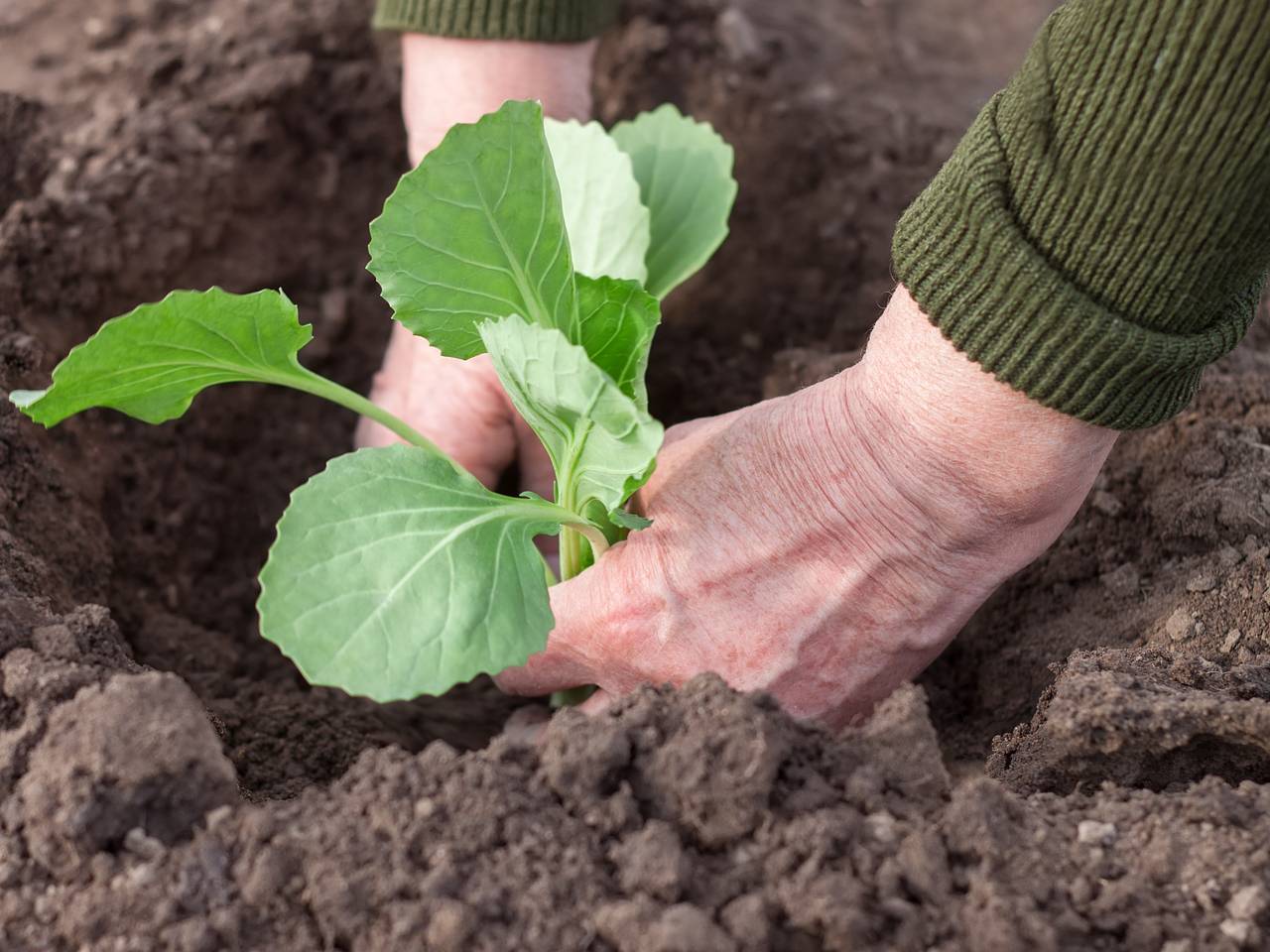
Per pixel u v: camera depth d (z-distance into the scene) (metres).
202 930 0.43
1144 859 0.44
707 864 0.44
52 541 0.58
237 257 0.73
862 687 0.52
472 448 0.66
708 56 0.83
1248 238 0.44
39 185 0.67
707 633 0.50
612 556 0.52
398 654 0.45
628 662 0.52
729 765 0.44
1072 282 0.45
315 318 0.75
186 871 0.43
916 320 0.47
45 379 0.61
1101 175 0.43
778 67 0.86
